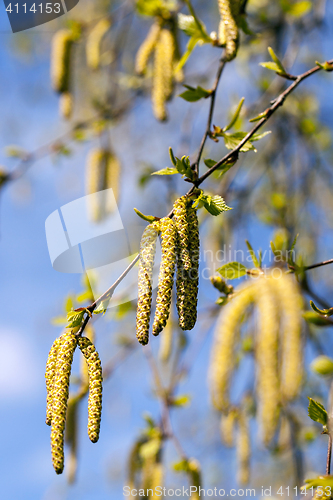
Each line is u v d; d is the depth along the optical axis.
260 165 6.38
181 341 4.89
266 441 2.31
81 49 6.84
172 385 4.46
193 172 2.01
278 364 2.34
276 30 5.33
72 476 3.43
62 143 4.98
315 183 6.74
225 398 2.61
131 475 3.95
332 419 2.00
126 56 7.06
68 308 2.22
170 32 3.46
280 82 4.79
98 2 6.89
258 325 2.43
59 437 1.77
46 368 1.90
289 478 6.87
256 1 5.41
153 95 3.37
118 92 6.75
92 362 1.84
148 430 3.99
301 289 2.79
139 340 1.70
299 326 2.34
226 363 2.60
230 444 4.35
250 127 5.97
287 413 4.08
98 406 1.78
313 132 5.91
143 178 5.45
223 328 2.61
